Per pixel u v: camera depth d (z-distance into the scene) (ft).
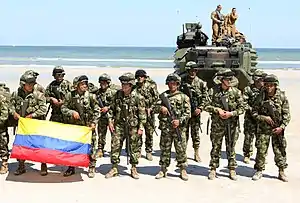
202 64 58.08
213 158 33.50
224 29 72.18
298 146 44.96
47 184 31.42
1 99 32.53
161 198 29.22
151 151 39.42
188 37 66.39
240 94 32.63
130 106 32.58
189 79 37.47
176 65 64.69
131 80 32.35
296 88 98.99
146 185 31.78
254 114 33.06
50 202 28.02
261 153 33.35
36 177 32.91
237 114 32.32
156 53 425.28
